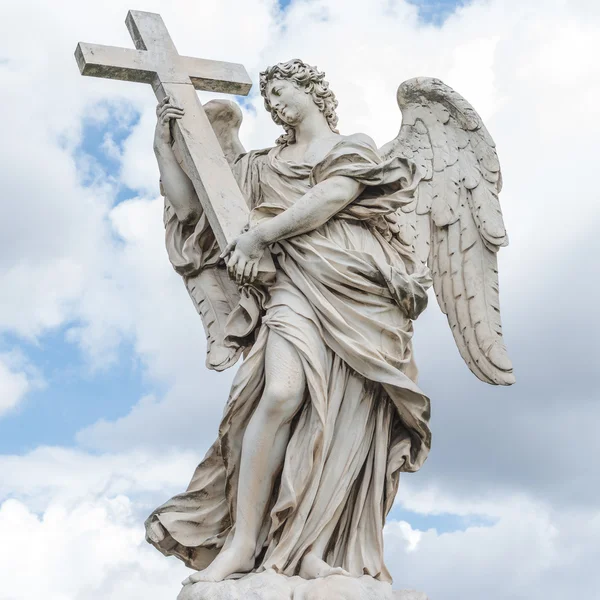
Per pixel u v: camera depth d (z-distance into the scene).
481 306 7.14
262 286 6.42
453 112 7.40
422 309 6.40
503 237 7.19
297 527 6.06
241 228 6.64
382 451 6.27
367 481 6.24
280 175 6.84
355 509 6.20
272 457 6.16
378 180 6.46
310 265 6.31
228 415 6.22
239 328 6.55
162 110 6.99
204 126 6.97
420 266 6.66
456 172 7.34
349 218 6.52
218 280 7.02
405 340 6.34
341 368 6.26
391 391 6.22
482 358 7.05
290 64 6.99
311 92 6.97
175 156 7.03
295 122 6.95
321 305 6.23
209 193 6.72
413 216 7.27
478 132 7.36
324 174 6.51
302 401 6.18
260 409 6.14
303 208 6.34
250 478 6.15
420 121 7.46
